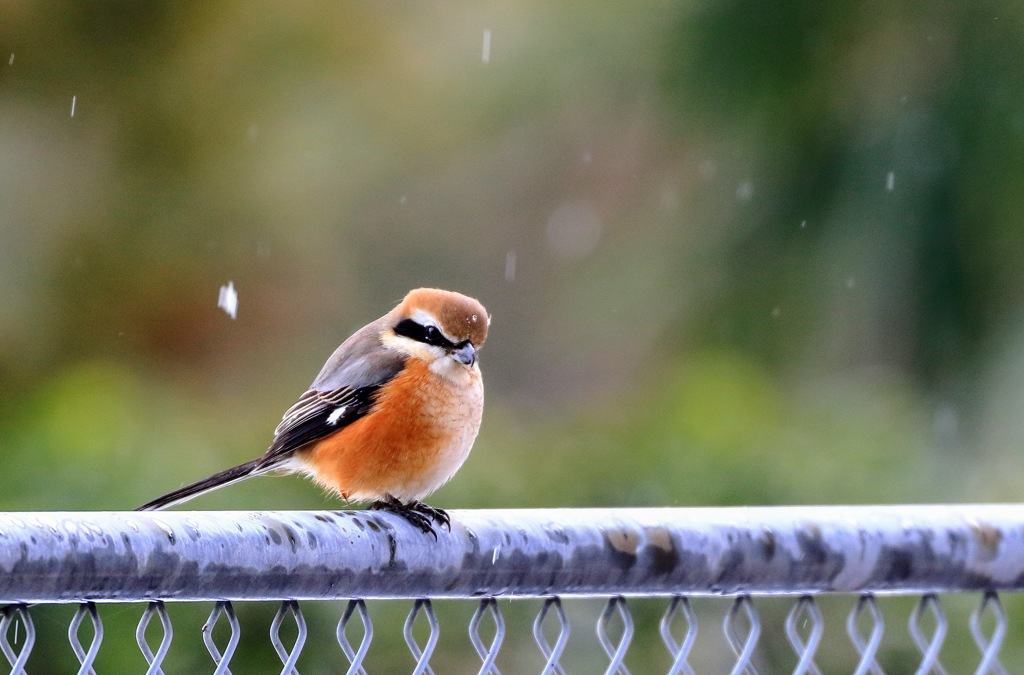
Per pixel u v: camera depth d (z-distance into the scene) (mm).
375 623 8758
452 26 15211
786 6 11570
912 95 11367
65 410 10633
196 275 13531
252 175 14031
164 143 13664
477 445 10883
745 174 11875
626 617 4836
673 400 11273
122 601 4086
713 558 4746
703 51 11859
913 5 11367
